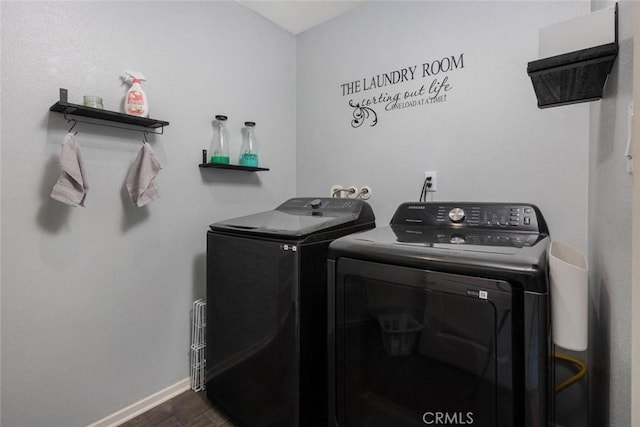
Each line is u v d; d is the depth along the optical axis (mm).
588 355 1332
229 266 1589
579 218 1399
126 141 1594
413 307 1004
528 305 816
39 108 1327
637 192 481
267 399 1420
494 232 1323
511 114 1570
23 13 1283
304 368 1329
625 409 789
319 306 1394
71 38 1409
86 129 1461
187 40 1841
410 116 1913
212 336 1698
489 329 870
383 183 2039
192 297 1902
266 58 2303
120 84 1566
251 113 2203
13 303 1289
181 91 1816
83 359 1484
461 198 1730
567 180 1427
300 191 2500
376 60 2057
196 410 1703
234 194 2115
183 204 1846
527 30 1518
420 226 1523
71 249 1434
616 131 892
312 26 2400
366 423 1133
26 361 1327
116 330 1591
